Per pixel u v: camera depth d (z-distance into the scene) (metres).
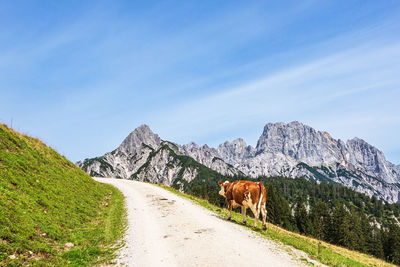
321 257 11.33
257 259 9.90
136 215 19.70
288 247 12.12
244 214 17.33
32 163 19.72
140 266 9.67
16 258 9.09
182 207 22.53
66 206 17.05
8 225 10.59
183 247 11.42
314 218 89.38
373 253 77.38
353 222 96.12
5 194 12.76
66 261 10.07
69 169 26.78
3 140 19.55
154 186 43.78
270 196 89.94
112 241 13.39
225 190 18.95
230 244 11.62
